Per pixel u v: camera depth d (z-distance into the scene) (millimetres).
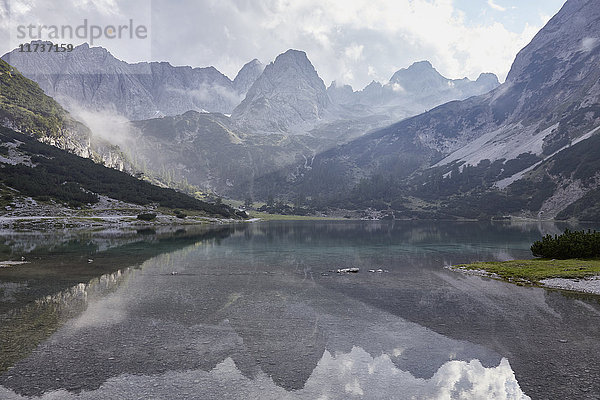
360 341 17688
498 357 15742
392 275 36219
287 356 15719
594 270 34469
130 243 66000
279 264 43219
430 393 12516
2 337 17312
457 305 24547
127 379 13227
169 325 19609
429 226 163000
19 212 110625
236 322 20391
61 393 12094
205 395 12172
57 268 37406
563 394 12406
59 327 18906
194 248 60344
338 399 11992
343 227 149750
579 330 19328
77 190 143125
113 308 22750
